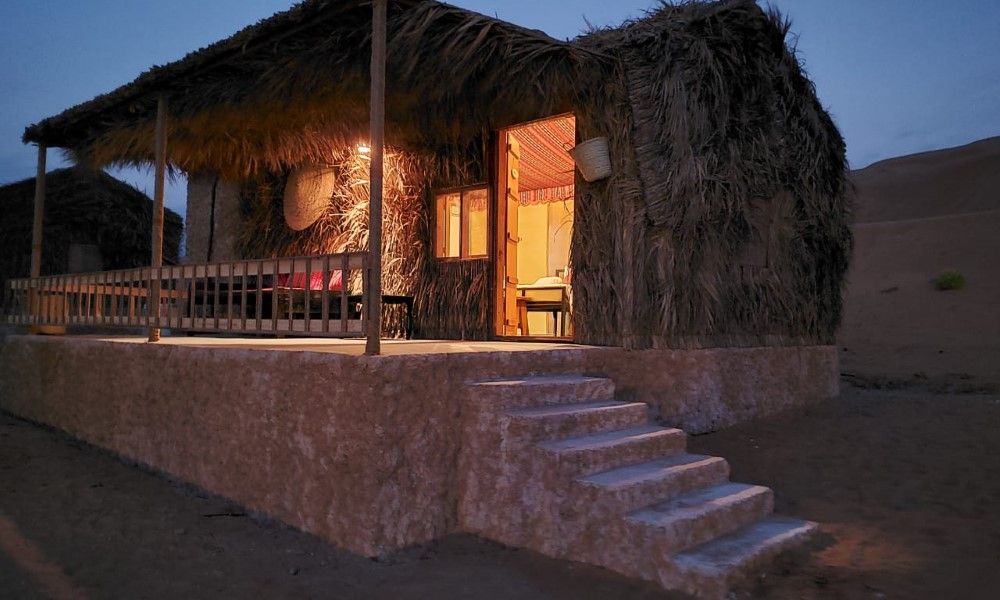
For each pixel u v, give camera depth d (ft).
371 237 15.81
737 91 23.85
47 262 42.91
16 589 12.65
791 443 21.84
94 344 25.50
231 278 20.18
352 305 30.19
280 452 16.69
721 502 14.57
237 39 19.48
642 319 21.48
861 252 107.76
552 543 14.40
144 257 46.32
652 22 22.82
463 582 13.14
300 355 16.31
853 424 24.25
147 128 26.13
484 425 15.84
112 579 13.23
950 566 13.16
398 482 14.80
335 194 32.53
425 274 28.81
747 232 24.16
